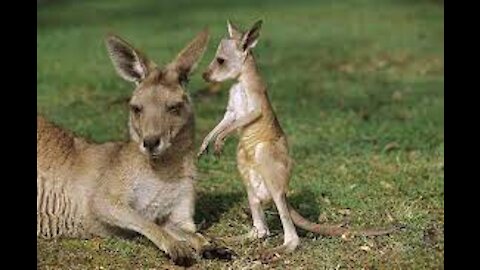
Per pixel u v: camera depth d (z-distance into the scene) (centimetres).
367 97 1908
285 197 991
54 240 1023
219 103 1836
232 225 1103
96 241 1021
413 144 1510
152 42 2589
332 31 2822
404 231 1034
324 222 1112
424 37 2655
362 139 1547
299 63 2305
